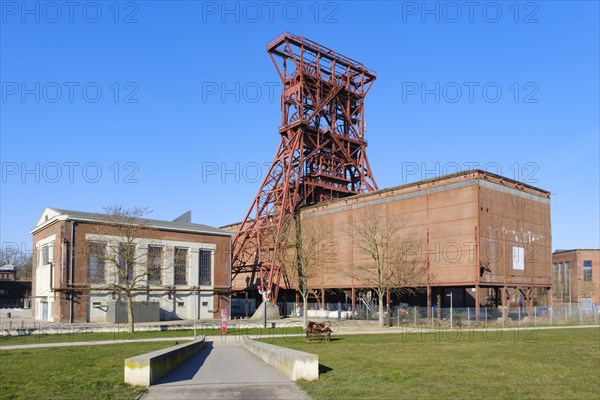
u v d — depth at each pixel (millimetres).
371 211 68812
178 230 67812
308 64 82625
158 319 60938
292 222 79000
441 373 18688
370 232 62406
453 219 59781
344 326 55188
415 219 63469
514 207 62750
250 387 16281
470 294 79125
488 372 19016
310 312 75688
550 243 67812
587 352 26469
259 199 83125
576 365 21188
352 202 71875
